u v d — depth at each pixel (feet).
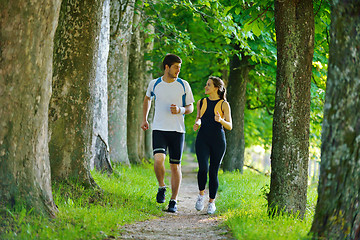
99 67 56.49
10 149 24.82
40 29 24.89
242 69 87.56
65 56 39.70
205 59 102.27
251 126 126.93
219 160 37.86
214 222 32.63
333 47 21.58
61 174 37.63
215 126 37.52
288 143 31.19
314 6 35.78
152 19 72.08
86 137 39.40
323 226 22.13
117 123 74.28
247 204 39.24
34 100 25.46
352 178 21.16
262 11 37.50
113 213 30.12
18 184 25.02
